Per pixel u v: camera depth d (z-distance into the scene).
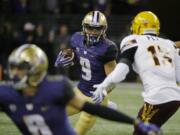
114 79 14.70
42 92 11.40
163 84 15.24
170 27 49.91
